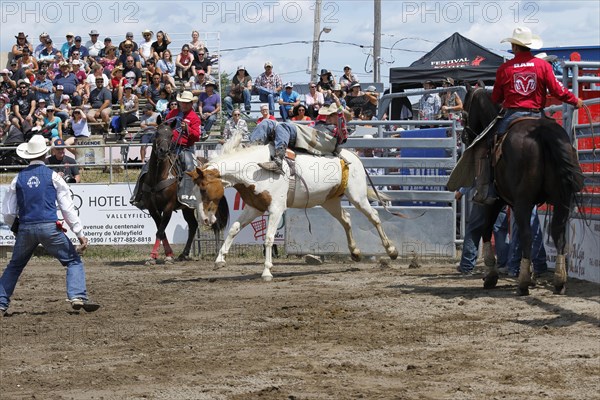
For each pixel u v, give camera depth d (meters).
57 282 14.42
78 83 27.19
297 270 15.34
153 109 25.52
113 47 28.62
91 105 26.62
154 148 16.89
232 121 20.78
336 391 6.84
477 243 13.73
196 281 13.98
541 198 10.68
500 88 11.12
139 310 11.11
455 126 16.52
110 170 19.12
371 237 16.88
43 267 17.22
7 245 19.73
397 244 16.77
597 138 12.38
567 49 17.98
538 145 10.24
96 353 8.58
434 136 17.41
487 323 9.47
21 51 29.73
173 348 8.70
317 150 14.40
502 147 10.67
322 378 7.29
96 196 19.06
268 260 13.90
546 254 13.98
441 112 19.14
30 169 10.64
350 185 14.78
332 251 17.09
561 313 9.83
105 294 12.59
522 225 10.59
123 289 13.13
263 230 18.22
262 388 7.00
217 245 18.38
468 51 21.41
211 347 8.66
